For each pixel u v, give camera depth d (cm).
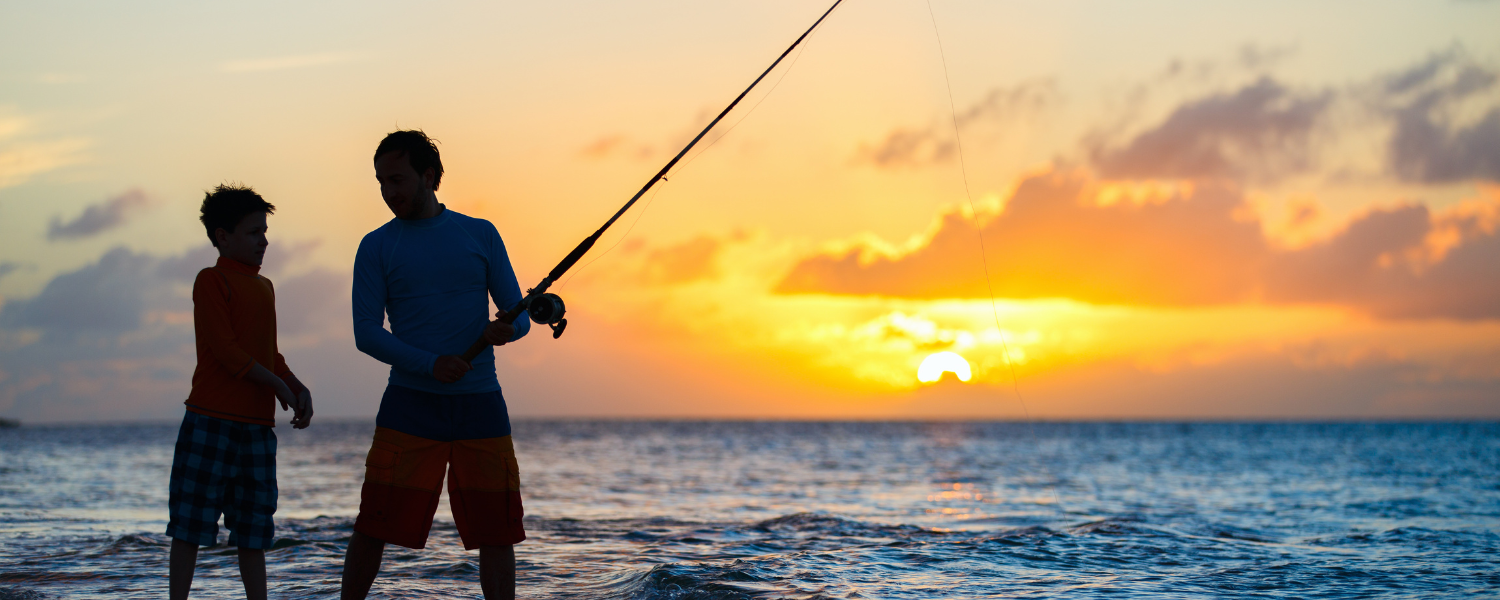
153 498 1041
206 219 293
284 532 614
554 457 2816
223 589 408
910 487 1473
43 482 1338
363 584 285
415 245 289
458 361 277
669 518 795
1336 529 710
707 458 2831
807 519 727
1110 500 1179
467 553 511
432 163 290
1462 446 3947
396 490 280
